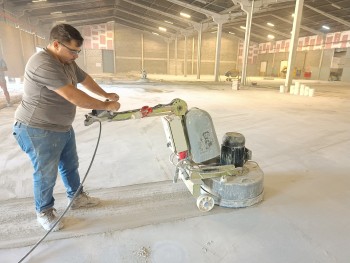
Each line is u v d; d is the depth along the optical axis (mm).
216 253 1454
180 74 27062
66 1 14477
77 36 1358
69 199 1869
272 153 3061
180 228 1676
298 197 2074
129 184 2264
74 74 1562
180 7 15773
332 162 2803
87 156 2898
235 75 17562
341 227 1696
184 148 1811
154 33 25234
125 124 4367
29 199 1990
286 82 10203
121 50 25062
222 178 1885
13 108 5621
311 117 5191
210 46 27312
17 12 13750
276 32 22062
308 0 13273
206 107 6160
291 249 1489
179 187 2227
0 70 5508
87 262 1381
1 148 3092
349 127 4379
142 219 1768
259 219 1775
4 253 1438
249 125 4418
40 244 1513
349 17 15555
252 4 12648
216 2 13734
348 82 18828
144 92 9219
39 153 1467
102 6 17469
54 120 1461
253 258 1418
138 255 1433
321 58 21172
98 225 1696
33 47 16188
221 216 1811
